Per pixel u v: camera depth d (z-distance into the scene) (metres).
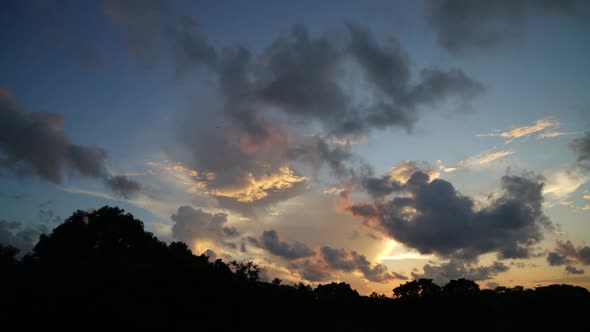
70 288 71.31
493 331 102.75
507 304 116.50
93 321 62.94
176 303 75.56
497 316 108.50
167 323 68.69
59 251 105.94
